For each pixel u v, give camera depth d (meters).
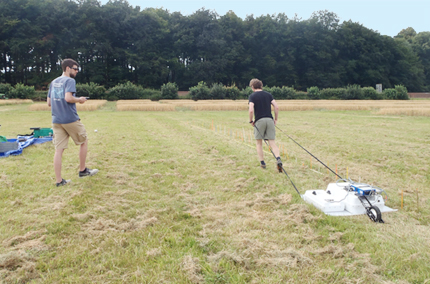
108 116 20.14
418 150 7.71
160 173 5.23
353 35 87.44
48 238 2.83
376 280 2.23
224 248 2.67
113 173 5.14
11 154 6.59
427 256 2.55
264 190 4.35
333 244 2.74
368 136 10.32
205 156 6.72
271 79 82.38
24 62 65.62
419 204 3.87
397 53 91.25
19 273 2.28
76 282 2.18
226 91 50.53
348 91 54.41
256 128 5.56
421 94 73.06
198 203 3.83
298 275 2.28
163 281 2.20
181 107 31.09
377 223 3.23
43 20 66.94
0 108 29.80
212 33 76.69
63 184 4.44
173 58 75.00
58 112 4.32
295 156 6.87
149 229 3.04
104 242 2.75
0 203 3.68
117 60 74.69
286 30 83.56
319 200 3.69
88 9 68.81
